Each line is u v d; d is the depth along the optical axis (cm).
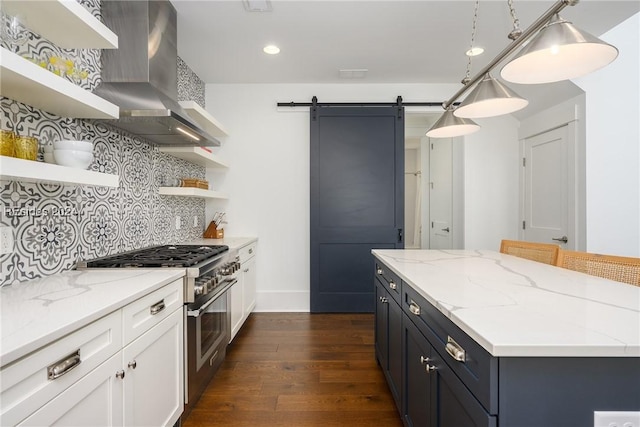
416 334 144
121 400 120
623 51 296
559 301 111
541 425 79
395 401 188
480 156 387
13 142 116
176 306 167
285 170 380
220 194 324
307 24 252
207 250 229
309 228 378
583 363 78
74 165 136
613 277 161
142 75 196
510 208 387
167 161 281
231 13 237
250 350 271
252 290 350
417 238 685
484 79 170
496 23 253
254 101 378
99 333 107
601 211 297
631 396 79
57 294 124
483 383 83
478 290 126
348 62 320
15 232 138
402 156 372
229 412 188
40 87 119
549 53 139
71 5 126
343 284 374
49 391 87
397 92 378
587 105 296
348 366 243
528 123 368
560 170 327
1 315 99
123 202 216
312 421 180
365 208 372
